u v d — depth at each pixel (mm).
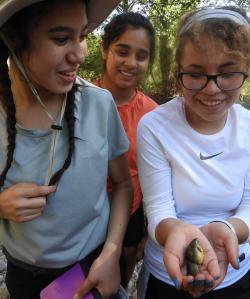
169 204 571
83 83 588
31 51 484
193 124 573
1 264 1186
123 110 908
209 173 564
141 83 994
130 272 963
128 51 918
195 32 520
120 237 602
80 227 570
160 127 581
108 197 700
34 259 567
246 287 604
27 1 447
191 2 4609
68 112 543
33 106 542
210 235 509
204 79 528
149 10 4781
